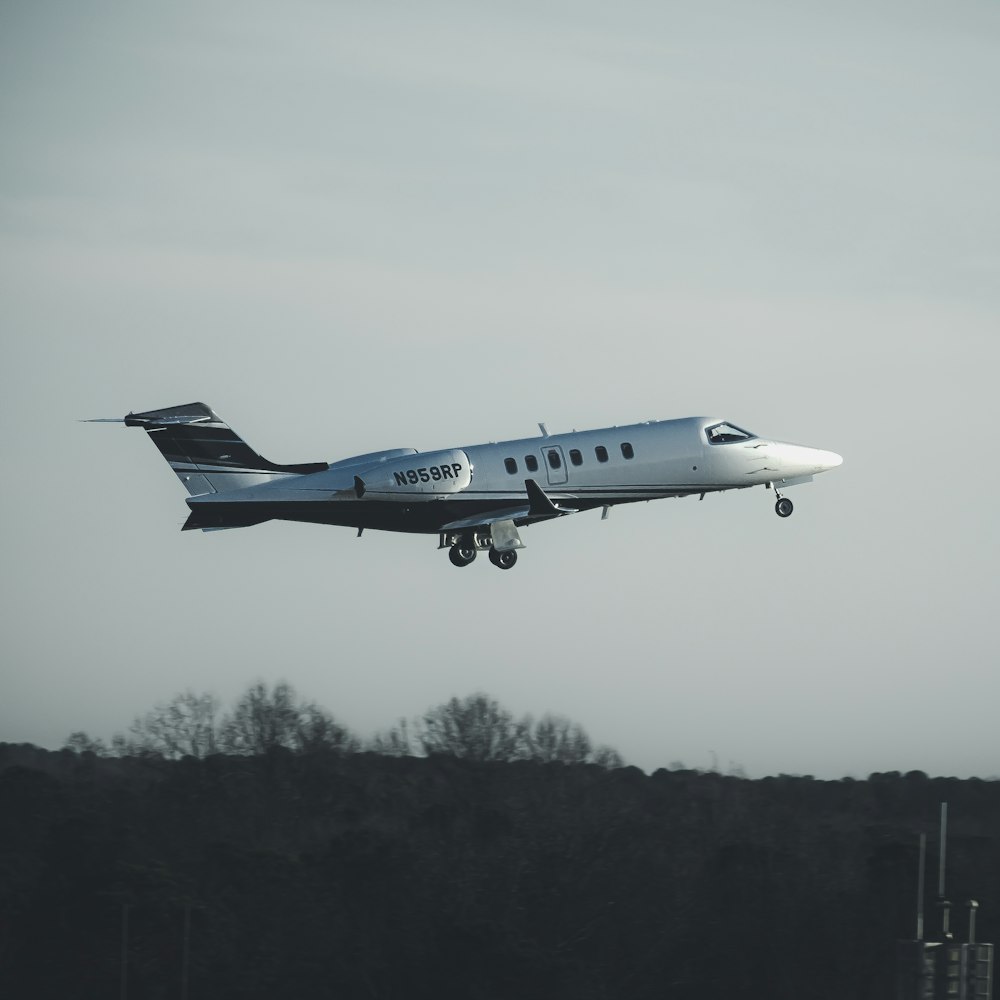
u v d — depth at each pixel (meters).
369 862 132.38
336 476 160.12
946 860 138.75
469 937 125.25
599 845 140.50
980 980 114.06
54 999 118.50
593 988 125.56
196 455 159.62
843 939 129.88
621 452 164.38
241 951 123.50
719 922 131.50
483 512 160.38
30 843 135.50
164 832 142.12
